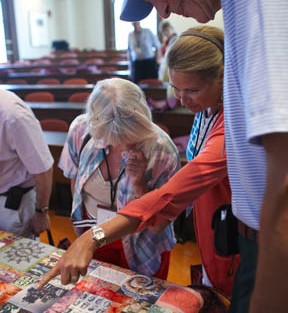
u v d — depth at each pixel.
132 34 6.47
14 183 1.53
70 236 2.82
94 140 1.24
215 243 1.03
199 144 1.13
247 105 0.48
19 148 1.41
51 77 7.04
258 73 0.46
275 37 0.46
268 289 0.45
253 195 0.61
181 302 0.93
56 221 3.06
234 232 0.99
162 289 0.98
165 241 1.28
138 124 1.12
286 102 0.44
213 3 0.75
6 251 1.18
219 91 0.94
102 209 1.29
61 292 0.97
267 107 0.45
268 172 0.45
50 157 1.52
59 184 3.20
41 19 11.38
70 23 12.33
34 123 1.45
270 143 0.45
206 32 0.92
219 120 0.97
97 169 1.29
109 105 1.11
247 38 0.49
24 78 7.12
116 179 1.27
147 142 1.19
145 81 5.45
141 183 1.20
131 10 0.99
